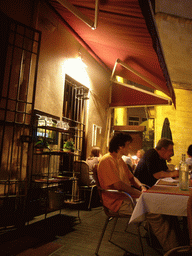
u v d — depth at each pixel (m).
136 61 4.71
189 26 11.73
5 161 3.13
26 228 3.05
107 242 2.74
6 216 2.92
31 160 3.52
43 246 2.48
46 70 4.06
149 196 1.73
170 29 11.70
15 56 3.39
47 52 4.11
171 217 2.04
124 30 3.39
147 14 2.49
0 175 3.05
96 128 6.41
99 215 4.16
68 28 4.52
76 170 4.68
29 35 3.65
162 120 11.22
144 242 2.79
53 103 4.28
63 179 3.55
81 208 4.69
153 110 11.91
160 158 3.23
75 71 5.24
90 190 4.82
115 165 2.40
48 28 4.06
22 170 3.39
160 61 3.32
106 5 2.86
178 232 2.09
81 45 5.55
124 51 4.46
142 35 3.26
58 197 3.55
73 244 2.61
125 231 3.24
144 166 3.14
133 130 9.11
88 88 5.99
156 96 6.20
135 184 2.78
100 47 5.04
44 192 3.77
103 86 6.96
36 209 3.58
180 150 10.99
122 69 6.01
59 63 4.52
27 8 3.65
